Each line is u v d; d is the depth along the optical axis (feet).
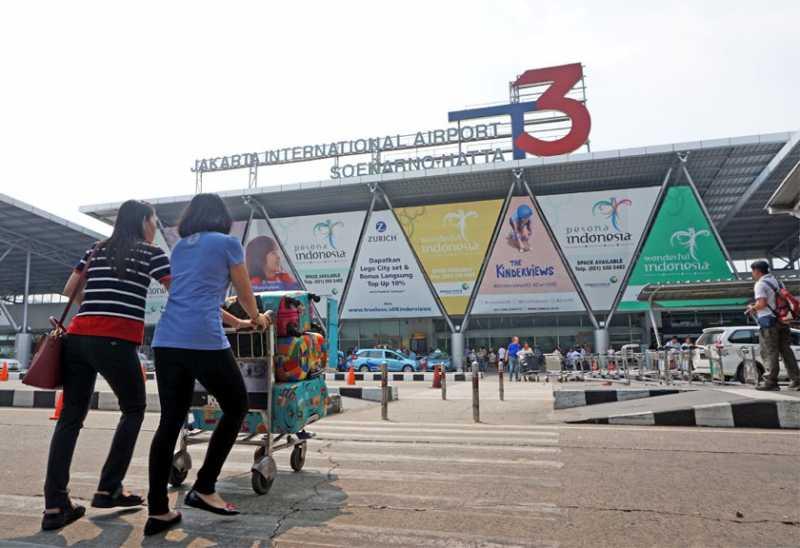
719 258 97.04
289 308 13.07
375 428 22.25
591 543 8.44
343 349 122.42
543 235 104.88
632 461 14.65
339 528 9.21
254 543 8.49
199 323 9.23
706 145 93.09
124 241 9.91
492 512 10.09
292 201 119.34
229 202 119.03
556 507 10.37
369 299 112.27
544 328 115.65
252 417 12.62
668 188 99.25
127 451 10.09
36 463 14.82
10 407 32.37
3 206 111.65
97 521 9.67
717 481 12.33
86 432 20.89
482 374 92.73
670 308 62.13
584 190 112.57
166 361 9.27
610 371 59.72
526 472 13.43
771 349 25.35
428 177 105.29
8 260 152.46
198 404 12.86
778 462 14.42
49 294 199.82
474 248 108.27
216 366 9.33
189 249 9.77
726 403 21.70
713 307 61.11
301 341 13.01
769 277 25.96
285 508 10.40
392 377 76.18
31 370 9.43
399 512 10.10
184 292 9.45
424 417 26.48
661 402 24.99
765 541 8.48
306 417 13.26
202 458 15.38
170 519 9.11
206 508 9.47
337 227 114.73
